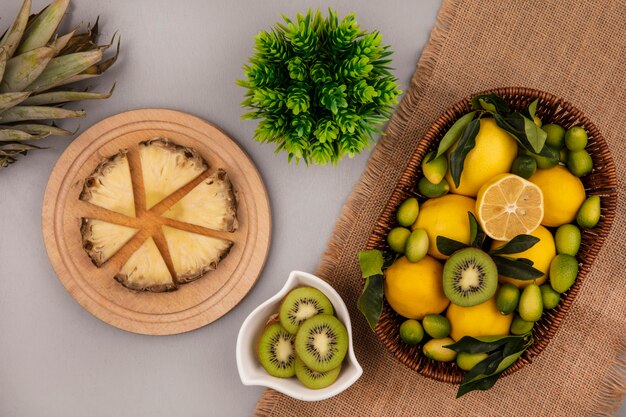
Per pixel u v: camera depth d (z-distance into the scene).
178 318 1.02
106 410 1.05
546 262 0.90
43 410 1.06
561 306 0.91
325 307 0.97
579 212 0.90
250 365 0.96
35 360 1.05
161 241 1.01
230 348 1.04
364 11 1.02
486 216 0.88
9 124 0.98
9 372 1.05
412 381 1.03
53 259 1.01
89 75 0.98
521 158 0.89
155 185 0.99
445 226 0.89
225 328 1.04
